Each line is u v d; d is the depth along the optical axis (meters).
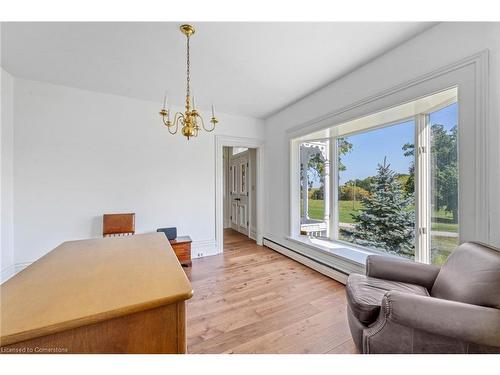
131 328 0.80
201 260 3.33
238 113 3.81
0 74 2.27
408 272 1.58
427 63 1.72
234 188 5.71
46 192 2.63
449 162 1.88
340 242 3.11
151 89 2.82
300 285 2.47
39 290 0.88
